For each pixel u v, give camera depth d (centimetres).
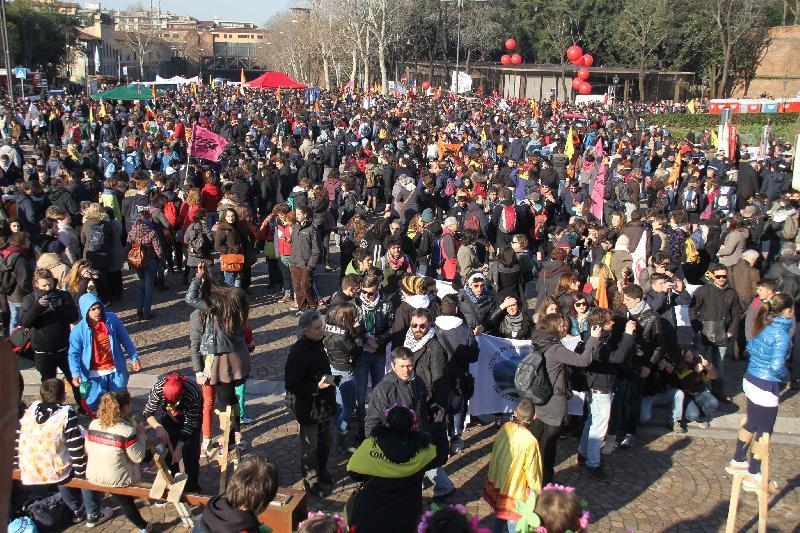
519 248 1008
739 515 700
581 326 827
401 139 2770
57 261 1011
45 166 1902
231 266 1255
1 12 3816
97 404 812
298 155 2273
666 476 774
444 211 1841
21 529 616
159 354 1100
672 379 880
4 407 145
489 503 589
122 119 3117
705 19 7319
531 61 9531
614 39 7912
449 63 8706
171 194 1533
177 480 613
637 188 1895
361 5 7356
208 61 16025
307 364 682
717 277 969
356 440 830
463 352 751
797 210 1571
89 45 9675
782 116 5584
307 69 11175
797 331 1116
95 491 628
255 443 826
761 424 727
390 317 859
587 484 755
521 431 579
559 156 2202
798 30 7238
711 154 2992
